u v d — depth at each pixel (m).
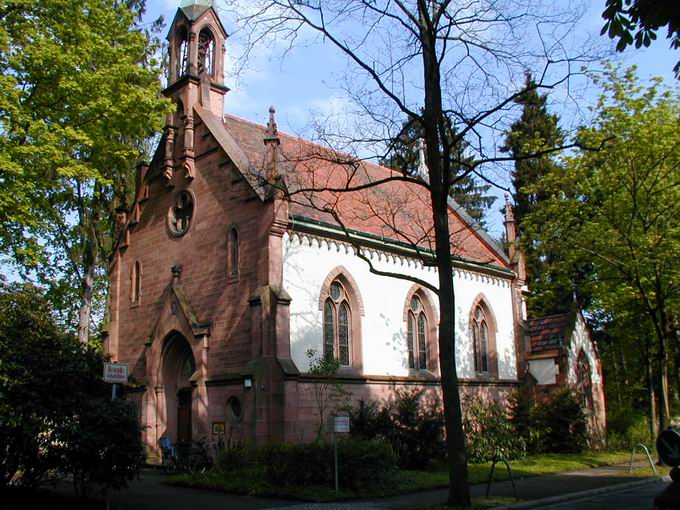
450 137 17.97
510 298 34.28
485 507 14.72
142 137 27.64
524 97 16.89
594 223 27.30
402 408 23.52
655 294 27.05
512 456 25.56
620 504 15.75
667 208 24.86
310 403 22.17
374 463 18.17
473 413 26.23
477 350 31.92
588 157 26.50
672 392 39.84
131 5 38.44
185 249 26.52
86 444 13.53
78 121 24.28
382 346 26.23
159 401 25.89
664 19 10.27
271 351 21.59
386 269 27.14
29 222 22.12
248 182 23.20
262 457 18.52
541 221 30.17
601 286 28.98
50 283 33.50
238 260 23.66
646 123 25.20
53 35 23.39
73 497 15.89
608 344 41.41
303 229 23.61
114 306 30.17
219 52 28.61
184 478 19.75
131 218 30.09
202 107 27.22
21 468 14.39
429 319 29.06
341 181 29.69
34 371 13.91
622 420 34.22
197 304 25.30
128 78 26.70
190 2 28.70
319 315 23.78
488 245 35.12
